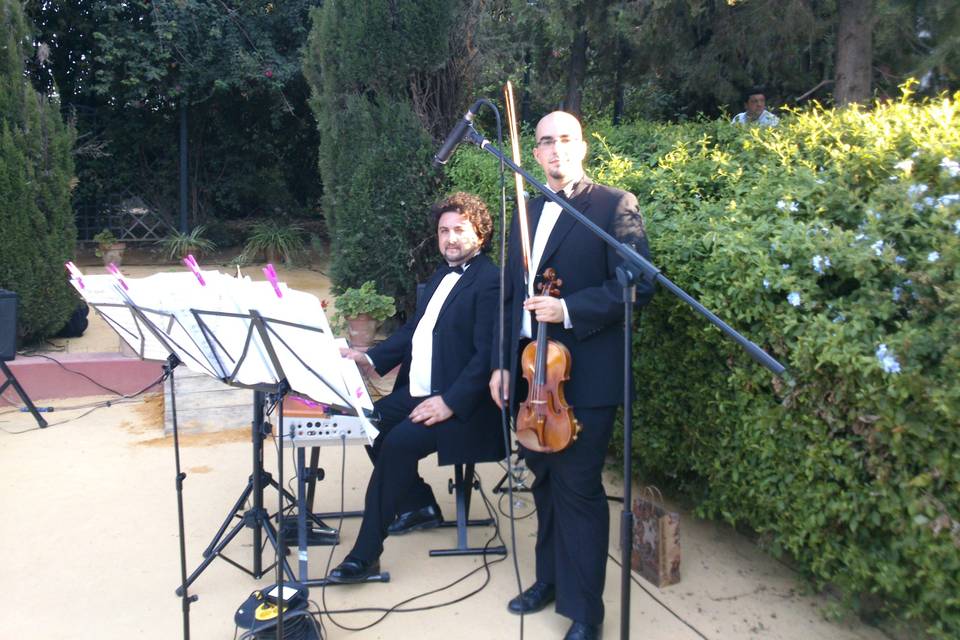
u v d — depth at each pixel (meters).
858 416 2.51
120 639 2.88
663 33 8.02
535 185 2.63
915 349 2.33
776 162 4.06
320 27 6.24
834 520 2.75
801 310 2.77
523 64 9.11
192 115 12.40
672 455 3.66
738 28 7.86
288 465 4.50
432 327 3.56
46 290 6.07
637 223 2.76
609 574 3.36
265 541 3.63
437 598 3.17
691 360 3.34
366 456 4.66
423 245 6.34
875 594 2.97
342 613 3.05
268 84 11.40
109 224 12.16
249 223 13.06
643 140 5.94
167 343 2.81
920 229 2.72
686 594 3.19
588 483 2.77
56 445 4.79
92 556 3.46
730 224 3.26
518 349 3.02
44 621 2.98
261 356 2.51
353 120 6.13
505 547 3.55
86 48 11.16
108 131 11.90
